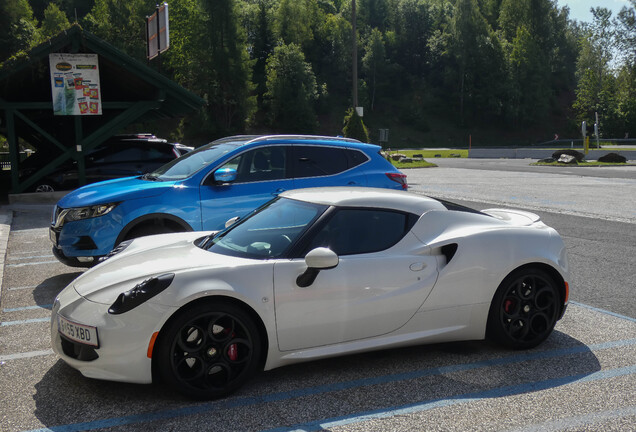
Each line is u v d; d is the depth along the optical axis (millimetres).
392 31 124375
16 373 3881
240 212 6395
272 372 3885
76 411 3285
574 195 16000
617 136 98312
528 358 4168
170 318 3326
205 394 3395
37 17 104625
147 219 6000
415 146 103000
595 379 3773
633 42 69062
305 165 6789
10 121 14141
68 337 3424
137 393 3523
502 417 3217
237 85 83438
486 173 26531
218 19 81562
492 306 4176
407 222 4094
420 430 3061
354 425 3119
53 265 7602
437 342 4094
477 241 4109
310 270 3578
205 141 81688
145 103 15008
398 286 3844
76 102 14242
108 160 14391
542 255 4258
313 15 121375
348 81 115250
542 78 107312
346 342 3775
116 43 68938
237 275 3490
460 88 112250
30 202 14336
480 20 110062
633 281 6590
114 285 3508
